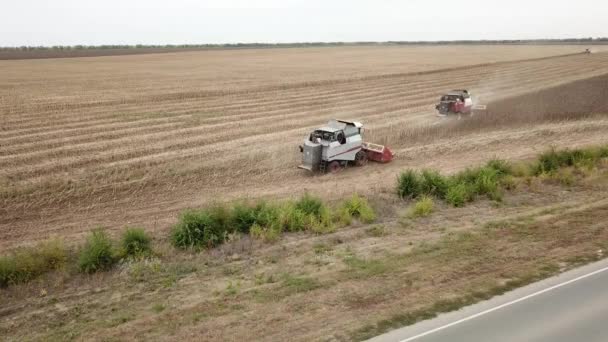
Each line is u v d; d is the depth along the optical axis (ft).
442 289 39.27
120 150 94.38
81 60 373.81
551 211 58.95
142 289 42.47
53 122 118.93
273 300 38.70
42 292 42.45
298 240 53.01
